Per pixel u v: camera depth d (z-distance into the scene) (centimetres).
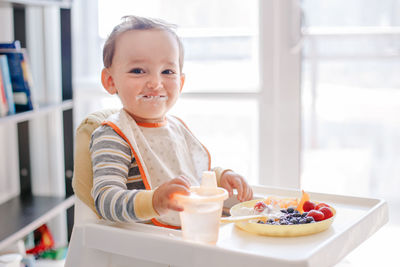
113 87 103
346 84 199
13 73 171
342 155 204
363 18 193
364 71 197
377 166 202
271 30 197
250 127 207
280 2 195
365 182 204
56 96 213
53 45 211
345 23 195
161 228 80
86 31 208
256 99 202
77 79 212
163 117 106
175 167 101
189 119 209
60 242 217
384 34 193
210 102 207
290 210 85
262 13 196
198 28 202
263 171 205
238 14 199
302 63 200
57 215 217
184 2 202
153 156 97
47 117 216
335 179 206
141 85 96
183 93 206
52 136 217
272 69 199
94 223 82
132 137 93
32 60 212
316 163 206
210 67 204
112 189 82
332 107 201
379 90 197
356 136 202
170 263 72
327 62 198
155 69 96
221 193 75
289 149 203
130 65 96
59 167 218
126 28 97
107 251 78
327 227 80
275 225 76
